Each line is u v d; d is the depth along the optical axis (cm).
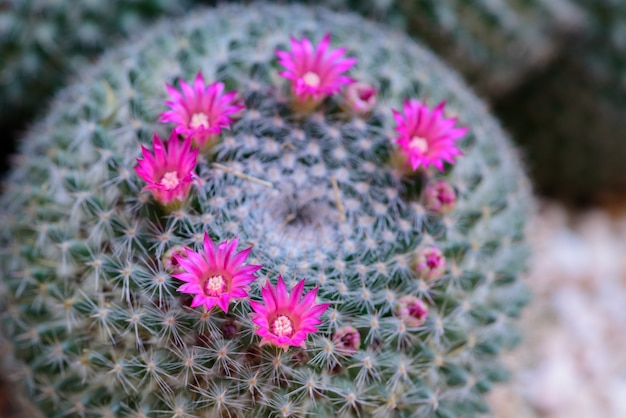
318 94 29
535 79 38
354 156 29
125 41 34
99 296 27
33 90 34
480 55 35
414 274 28
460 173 29
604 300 40
